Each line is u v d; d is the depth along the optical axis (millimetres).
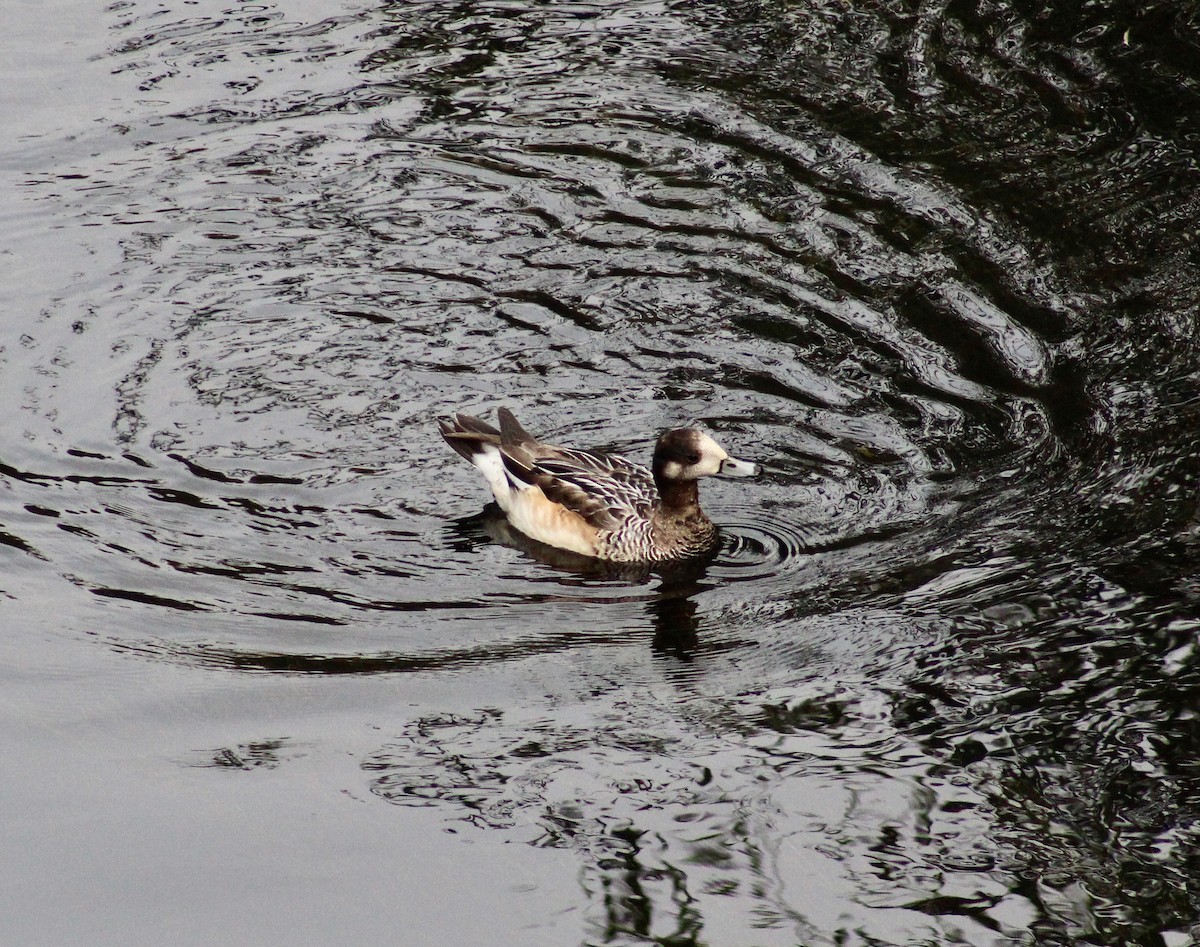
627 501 13766
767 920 9062
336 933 9094
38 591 12734
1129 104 19906
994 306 16656
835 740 10719
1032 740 10516
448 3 24266
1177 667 11133
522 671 11875
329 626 12484
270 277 17859
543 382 16031
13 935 9109
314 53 22828
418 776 10516
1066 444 14445
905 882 9328
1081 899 9133
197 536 13648
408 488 14586
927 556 13070
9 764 10695
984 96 20406
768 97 20922
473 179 19641
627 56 22281
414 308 17281
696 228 18375
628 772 10477
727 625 12484
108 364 16219
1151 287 16672
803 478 14453
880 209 18406
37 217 18859
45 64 22391
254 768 10641
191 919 9219
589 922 9094
